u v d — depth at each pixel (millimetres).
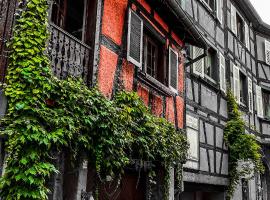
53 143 4793
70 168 5324
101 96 5621
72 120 4910
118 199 7020
